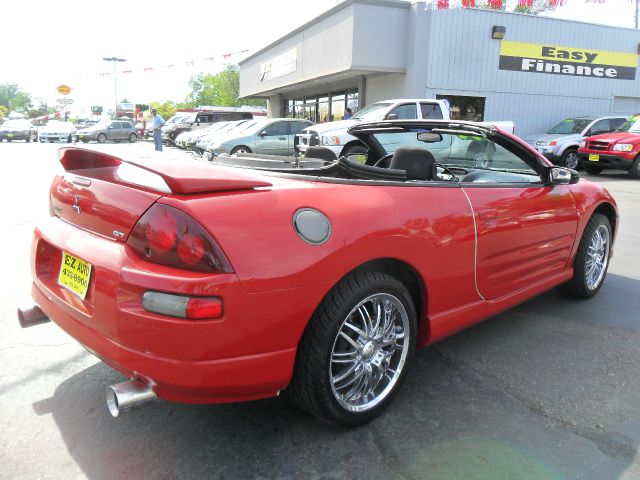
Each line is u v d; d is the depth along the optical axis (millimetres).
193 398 1951
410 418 2506
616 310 3990
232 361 1920
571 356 3201
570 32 17266
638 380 2912
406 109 11430
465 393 2744
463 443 2312
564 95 17797
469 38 15898
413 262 2469
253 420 2475
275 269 1951
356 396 2387
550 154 14898
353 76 17422
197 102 85562
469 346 3336
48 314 2400
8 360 3012
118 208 2072
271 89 23641
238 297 1879
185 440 2314
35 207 7602
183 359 1855
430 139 3869
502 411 2576
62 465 2131
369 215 2293
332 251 2105
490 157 3732
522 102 17203
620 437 2375
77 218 2346
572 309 4000
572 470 2145
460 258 2730
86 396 2654
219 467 2139
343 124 11289
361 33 15180
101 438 2314
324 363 2150
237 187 2047
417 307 2703
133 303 1891
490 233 2904
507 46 16469
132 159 2115
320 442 2311
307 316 2068
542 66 17156
